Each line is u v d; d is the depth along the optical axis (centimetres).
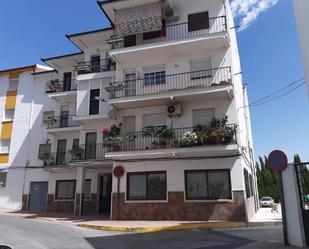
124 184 1716
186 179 1631
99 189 2152
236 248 885
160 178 1681
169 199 1625
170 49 1792
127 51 1822
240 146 1589
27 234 1200
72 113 2491
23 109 2670
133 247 948
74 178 2286
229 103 1683
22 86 2731
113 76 2094
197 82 1758
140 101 1759
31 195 2448
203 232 1237
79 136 2372
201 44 1741
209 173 1606
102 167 2094
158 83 1856
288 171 891
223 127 1589
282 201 902
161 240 1065
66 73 2602
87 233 1255
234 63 1958
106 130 1839
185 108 1750
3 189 2531
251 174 2422
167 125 1759
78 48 2331
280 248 818
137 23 1877
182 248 918
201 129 1617
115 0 1877
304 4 765
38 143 2541
